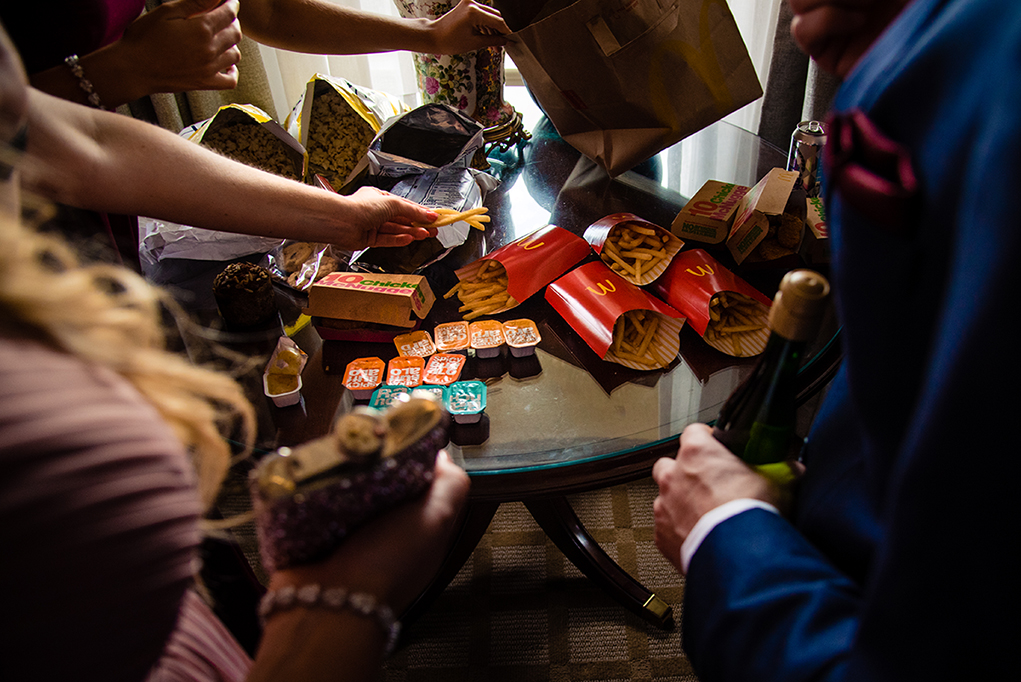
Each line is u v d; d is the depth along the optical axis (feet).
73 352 1.17
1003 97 0.98
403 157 4.37
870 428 1.36
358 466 1.49
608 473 2.79
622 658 4.48
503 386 3.09
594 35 3.77
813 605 1.48
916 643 1.13
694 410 2.90
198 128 4.39
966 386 0.98
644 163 4.76
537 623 4.68
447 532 1.69
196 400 1.52
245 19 4.26
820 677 1.37
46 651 1.11
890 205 1.16
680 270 3.39
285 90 6.89
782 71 5.76
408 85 7.03
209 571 3.11
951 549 1.05
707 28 3.84
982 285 0.96
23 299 1.08
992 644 1.07
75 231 2.81
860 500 1.60
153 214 2.88
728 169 4.63
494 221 4.20
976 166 1.00
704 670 1.66
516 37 3.93
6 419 1.01
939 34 1.15
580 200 4.36
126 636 1.20
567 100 4.20
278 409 3.02
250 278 3.38
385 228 3.66
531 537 5.20
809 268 3.50
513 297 3.43
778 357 1.92
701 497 1.89
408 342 3.29
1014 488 0.99
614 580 4.59
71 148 2.51
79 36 3.17
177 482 1.25
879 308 1.25
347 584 1.49
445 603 4.82
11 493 1.00
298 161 4.16
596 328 3.12
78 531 1.07
